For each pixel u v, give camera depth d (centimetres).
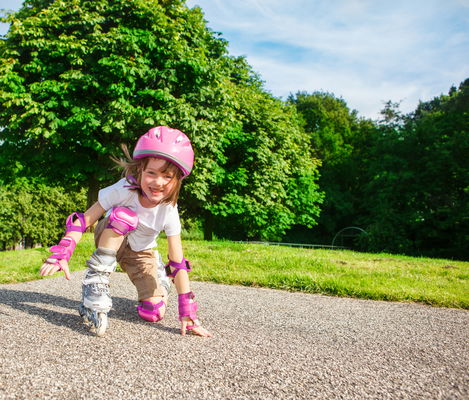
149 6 1027
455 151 2119
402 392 144
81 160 1027
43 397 128
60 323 217
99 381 142
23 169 1098
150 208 219
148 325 225
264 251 627
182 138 201
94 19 963
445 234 2161
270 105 1609
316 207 1852
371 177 2428
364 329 236
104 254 204
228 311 270
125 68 912
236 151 1453
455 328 247
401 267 532
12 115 934
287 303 306
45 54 979
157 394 134
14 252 679
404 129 2369
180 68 1050
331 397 137
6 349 171
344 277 421
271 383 147
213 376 151
